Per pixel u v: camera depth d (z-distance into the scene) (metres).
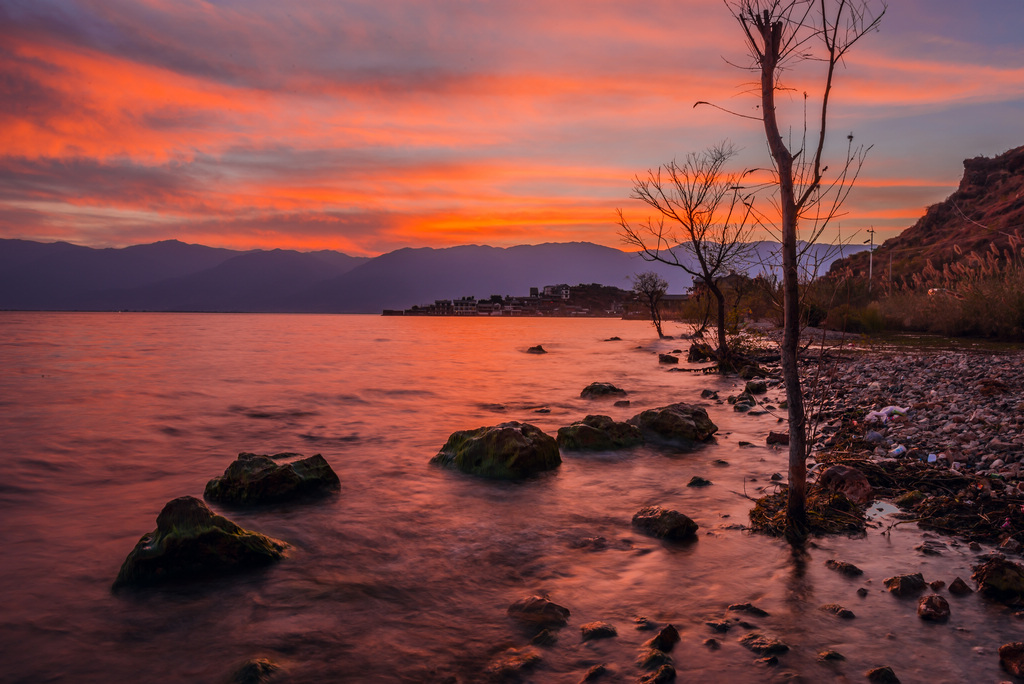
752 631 4.18
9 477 8.37
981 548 5.62
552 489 7.86
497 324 92.31
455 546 5.91
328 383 18.97
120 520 6.77
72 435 11.12
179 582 5.09
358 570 5.34
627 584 5.01
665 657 3.77
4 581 5.14
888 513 6.61
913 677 3.60
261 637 4.19
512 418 13.09
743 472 8.54
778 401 14.48
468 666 3.81
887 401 12.24
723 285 27.00
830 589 4.85
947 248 66.38
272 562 5.51
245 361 26.25
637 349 34.84
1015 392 11.70
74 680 3.66
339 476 8.55
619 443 10.13
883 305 36.41
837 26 5.42
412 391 17.27
